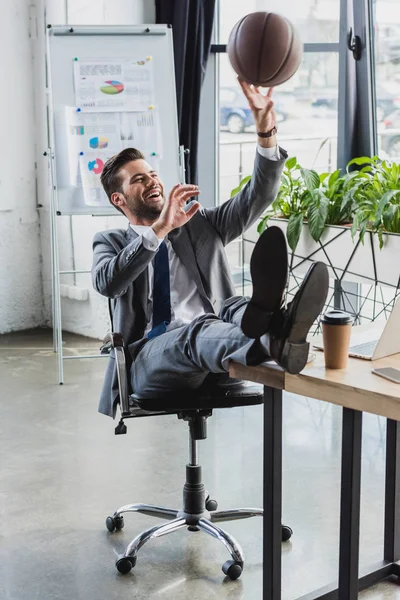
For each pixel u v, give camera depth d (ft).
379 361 6.66
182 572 8.30
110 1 16.29
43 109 17.52
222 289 9.34
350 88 15.56
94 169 14.30
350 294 15.98
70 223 17.40
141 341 8.89
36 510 9.65
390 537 8.33
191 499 8.75
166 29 14.46
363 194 13.82
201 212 9.45
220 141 17.63
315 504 9.75
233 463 10.97
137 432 12.14
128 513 9.63
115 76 14.38
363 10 15.06
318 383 6.25
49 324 18.43
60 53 14.24
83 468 10.84
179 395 8.36
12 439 11.89
